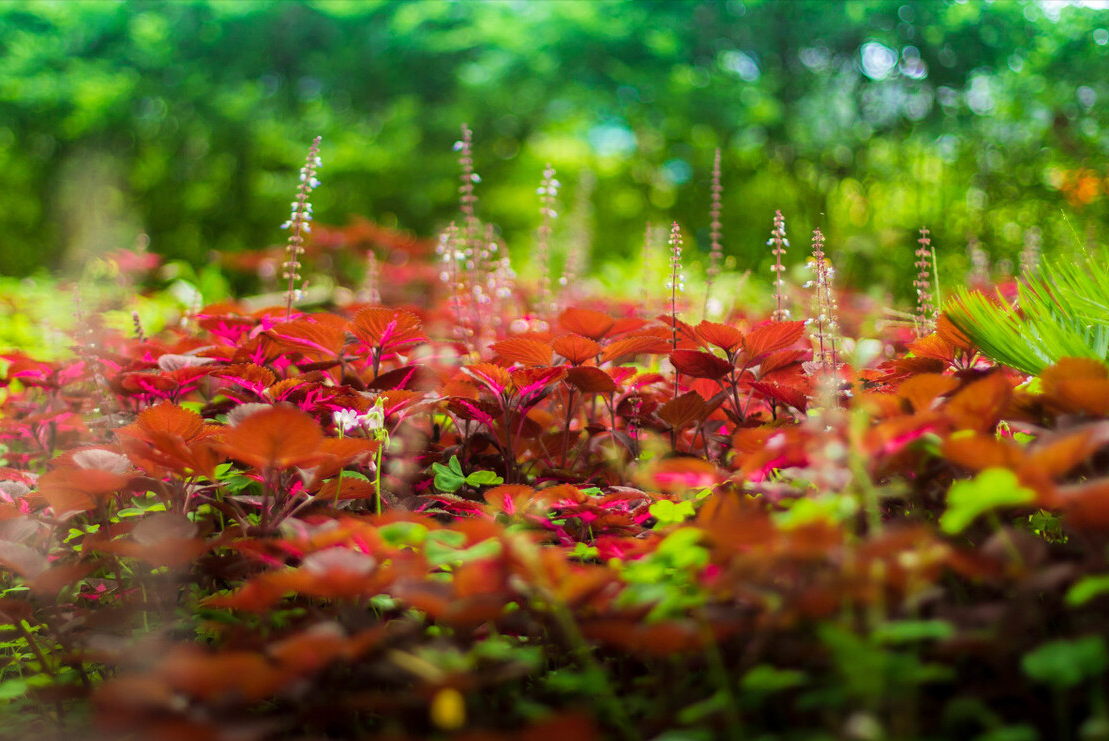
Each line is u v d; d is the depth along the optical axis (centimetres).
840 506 103
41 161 711
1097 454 110
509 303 194
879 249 321
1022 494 94
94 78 745
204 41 770
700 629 101
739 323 175
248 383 133
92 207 682
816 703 98
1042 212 330
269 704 111
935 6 491
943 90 466
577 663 114
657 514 115
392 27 767
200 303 207
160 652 110
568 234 303
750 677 97
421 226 766
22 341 217
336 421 126
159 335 189
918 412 115
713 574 107
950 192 371
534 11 766
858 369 145
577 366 137
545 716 104
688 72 677
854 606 103
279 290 290
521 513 123
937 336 136
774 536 99
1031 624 101
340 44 772
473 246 173
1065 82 394
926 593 102
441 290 266
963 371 124
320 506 125
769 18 600
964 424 110
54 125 726
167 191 737
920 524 113
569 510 124
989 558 101
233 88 756
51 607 116
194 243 723
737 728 100
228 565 118
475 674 109
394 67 759
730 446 138
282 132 772
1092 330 133
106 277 244
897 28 515
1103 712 89
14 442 170
